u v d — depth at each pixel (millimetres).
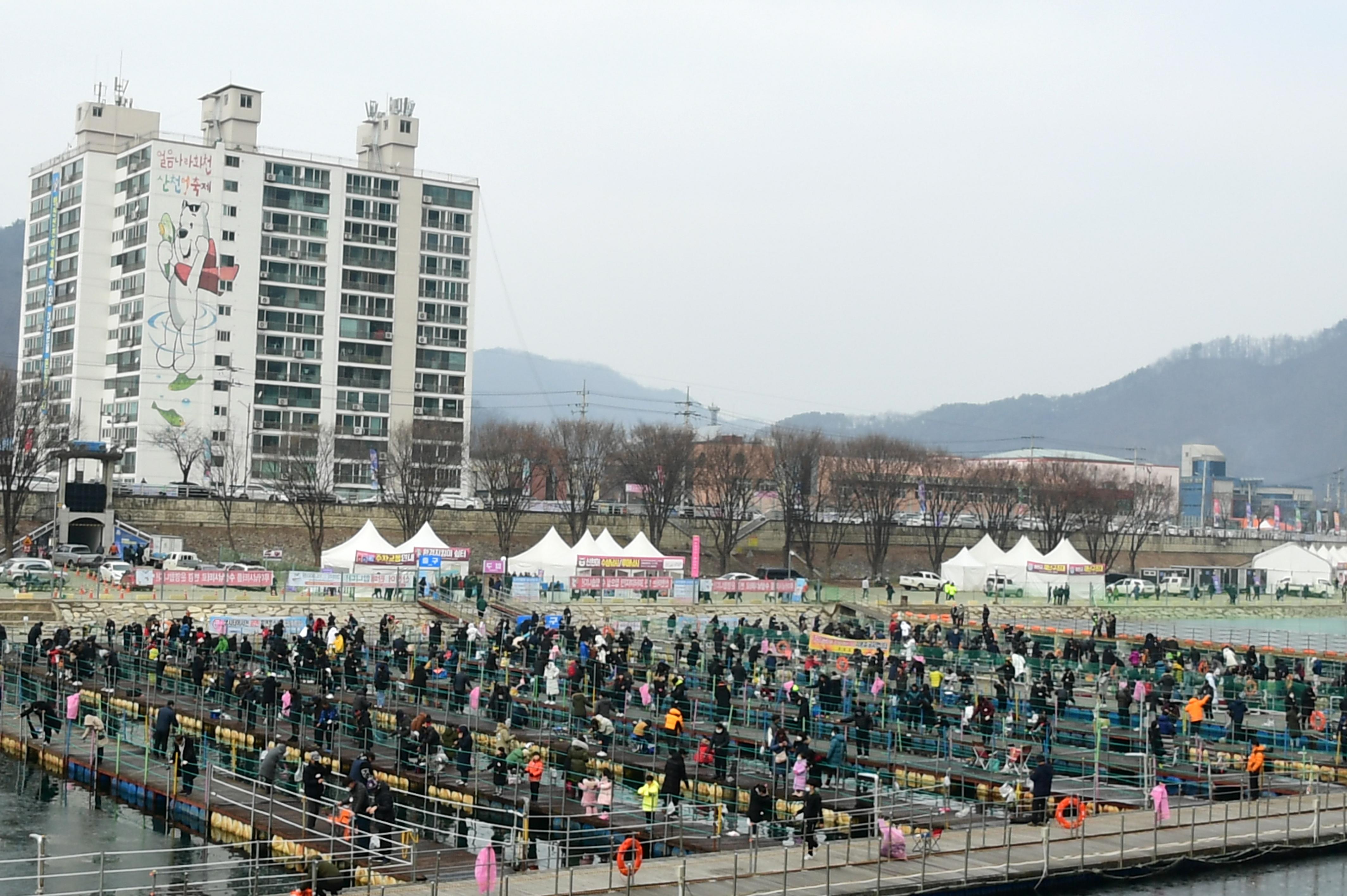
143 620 101375
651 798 48062
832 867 43219
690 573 168750
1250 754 59188
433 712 68438
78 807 55406
